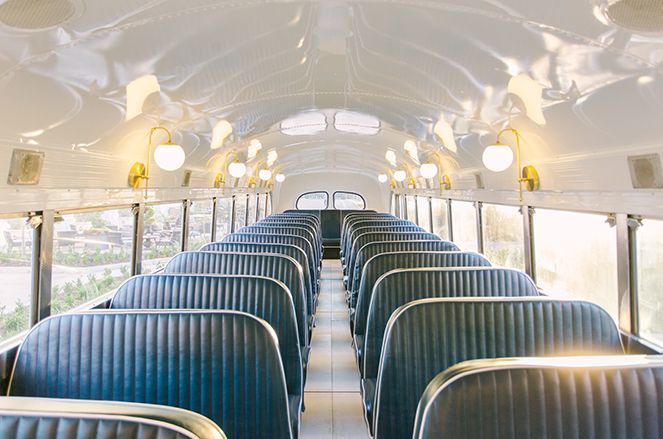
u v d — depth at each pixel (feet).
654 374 3.58
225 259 10.35
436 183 20.17
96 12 4.27
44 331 5.37
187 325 5.26
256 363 5.18
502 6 4.64
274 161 24.06
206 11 5.02
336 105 11.55
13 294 6.88
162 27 5.10
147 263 11.97
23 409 3.06
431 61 7.02
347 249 18.31
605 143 6.74
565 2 4.17
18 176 6.16
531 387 3.51
